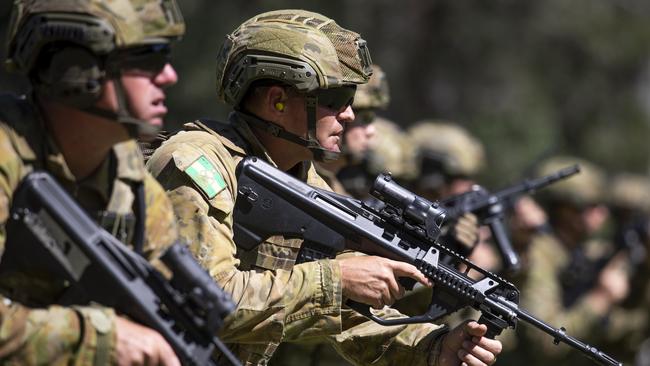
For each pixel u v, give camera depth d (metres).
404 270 11.69
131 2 9.13
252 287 11.05
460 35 48.22
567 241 25.11
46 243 8.88
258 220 11.81
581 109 48.81
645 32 49.34
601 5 49.66
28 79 9.25
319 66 11.82
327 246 11.91
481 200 17.67
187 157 11.34
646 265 25.42
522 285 22.42
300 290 11.23
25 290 9.16
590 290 24.69
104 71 9.09
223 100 12.37
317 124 12.02
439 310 12.00
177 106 41.16
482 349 12.15
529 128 46.69
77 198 9.41
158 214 9.92
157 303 9.13
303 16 12.20
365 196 18.36
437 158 20.34
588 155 48.28
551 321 22.44
